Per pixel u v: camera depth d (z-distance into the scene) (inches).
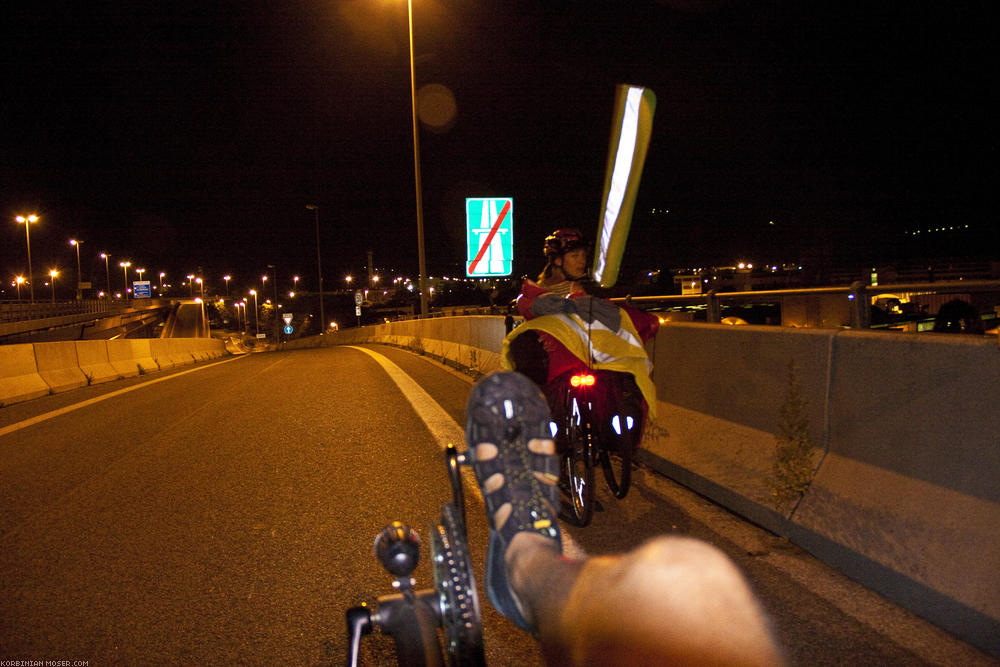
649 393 171.8
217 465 257.4
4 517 203.6
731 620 26.2
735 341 191.6
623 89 102.1
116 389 560.7
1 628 133.6
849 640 114.7
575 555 156.9
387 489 217.5
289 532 182.9
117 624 134.1
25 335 2266.2
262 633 129.3
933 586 118.8
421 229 933.8
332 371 617.9
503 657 116.8
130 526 191.9
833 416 153.9
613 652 29.8
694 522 172.6
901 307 282.7
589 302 170.6
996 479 115.2
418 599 87.6
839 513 143.6
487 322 505.4
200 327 4692.4
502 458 70.2
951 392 123.9
